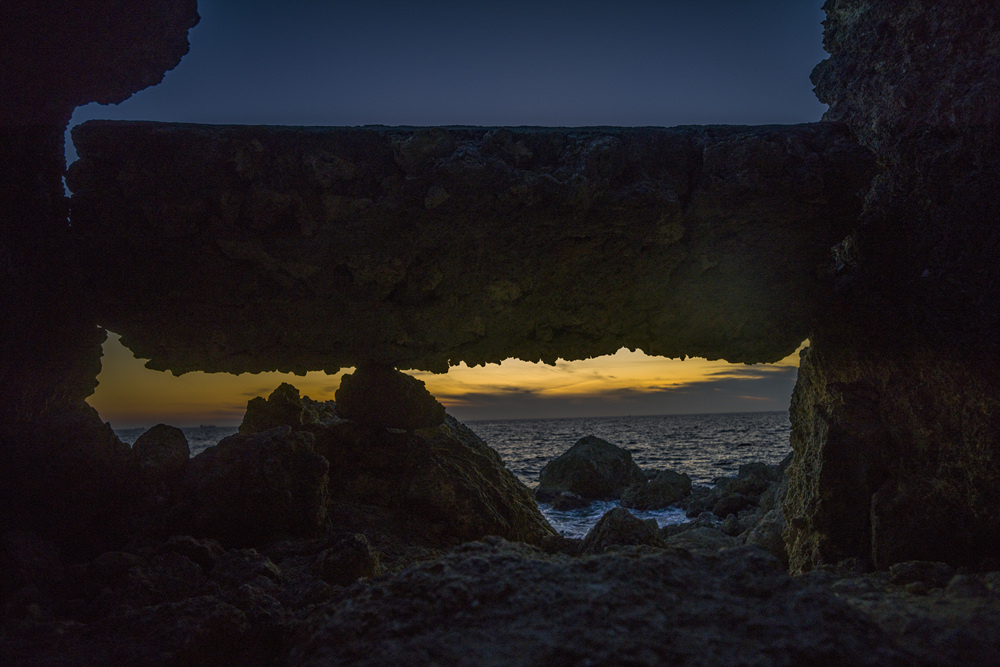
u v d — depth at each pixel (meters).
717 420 146.38
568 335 6.54
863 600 3.12
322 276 5.79
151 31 5.05
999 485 4.46
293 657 2.88
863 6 5.82
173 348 6.05
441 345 6.33
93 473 5.05
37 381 4.87
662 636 2.51
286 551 4.91
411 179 5.53
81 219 5.43
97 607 3.77
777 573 3.09
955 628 2.59
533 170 5.77
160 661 2.93
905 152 5.22
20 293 4.59
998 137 4.57
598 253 5.98
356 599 3.11
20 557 3.98
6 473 4.47
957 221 4.79
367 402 7.05
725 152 5.76
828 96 6.27
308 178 5.52
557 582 3.08
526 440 70.69
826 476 5.51
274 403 7.22
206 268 5.68
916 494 5.01
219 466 5.61
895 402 5.37
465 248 5.86
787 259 6.11
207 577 4.30
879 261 5.54
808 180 5.67
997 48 4.64
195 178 5.40
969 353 4.67
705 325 6.46
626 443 53.97
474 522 6.75
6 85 4.45
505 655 2.44
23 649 3.02
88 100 5.34
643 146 5.82
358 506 6.64
